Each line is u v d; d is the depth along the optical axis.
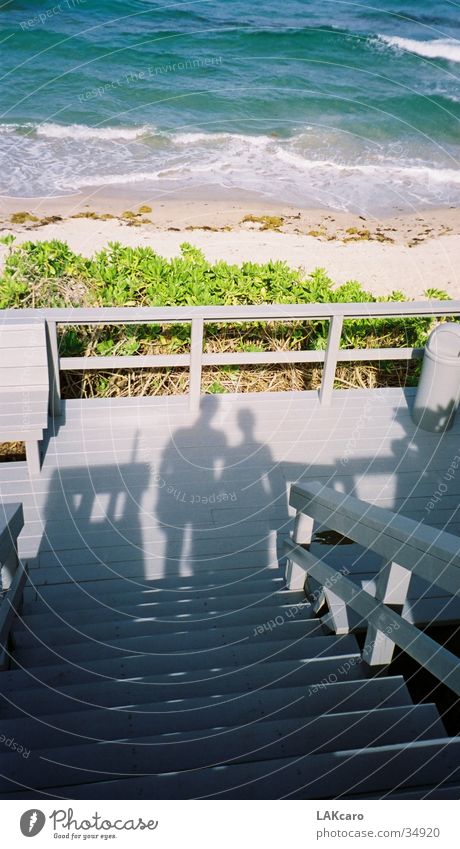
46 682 2.90
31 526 4.26
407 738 2.40
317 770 2.15
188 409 5.30
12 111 14.33
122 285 6.00
